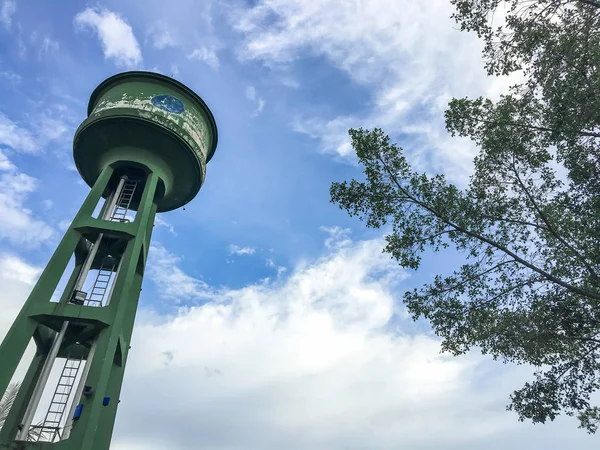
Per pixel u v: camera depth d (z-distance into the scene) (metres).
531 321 15.54
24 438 16.72
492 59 15.16
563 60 14.21
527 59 14.77
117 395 19.86
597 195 15.23
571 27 13.91
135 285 22.86
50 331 19.52
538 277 15.86
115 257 22.52
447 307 16.53
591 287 15.24
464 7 14.65
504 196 16.73
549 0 13.84
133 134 22.92
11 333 16.77
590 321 15.33
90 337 19.02
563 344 16.31
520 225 16.44
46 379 17.92
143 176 24.52
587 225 15.32
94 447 18.38
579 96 13.97
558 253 16.23
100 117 22.39
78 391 17.67
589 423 17.30
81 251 22.02
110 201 23.16
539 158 16.17
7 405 18.77
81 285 20.55
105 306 18.59
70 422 16.78
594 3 12.77
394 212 17.11
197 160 24.30
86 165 24.25
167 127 23.06
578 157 15.73
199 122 25.53
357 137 17.08
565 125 14.55
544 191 16.50
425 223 16.83
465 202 16.36
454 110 16.91
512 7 14.26
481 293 16.41
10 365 16.14
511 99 16.00
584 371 16.31
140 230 21.05
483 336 16.16
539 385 16.89
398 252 17.11
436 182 16.86
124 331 21.44
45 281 18.45
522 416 17.03
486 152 16.83
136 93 24.02
